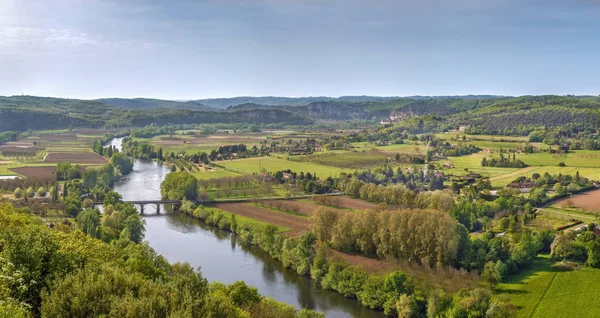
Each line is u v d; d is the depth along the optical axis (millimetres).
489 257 169875
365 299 155125
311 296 163250
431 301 142000
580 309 140750
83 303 78188
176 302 82000
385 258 182375
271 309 122625
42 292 81750
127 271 104375
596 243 172750
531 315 137625
